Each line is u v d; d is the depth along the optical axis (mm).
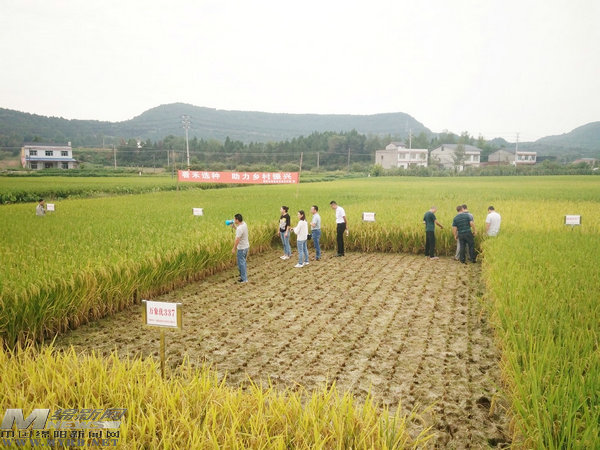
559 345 5395
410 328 8586
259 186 58375
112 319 9203
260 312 9672
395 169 98062
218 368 6879
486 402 5719
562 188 46438
